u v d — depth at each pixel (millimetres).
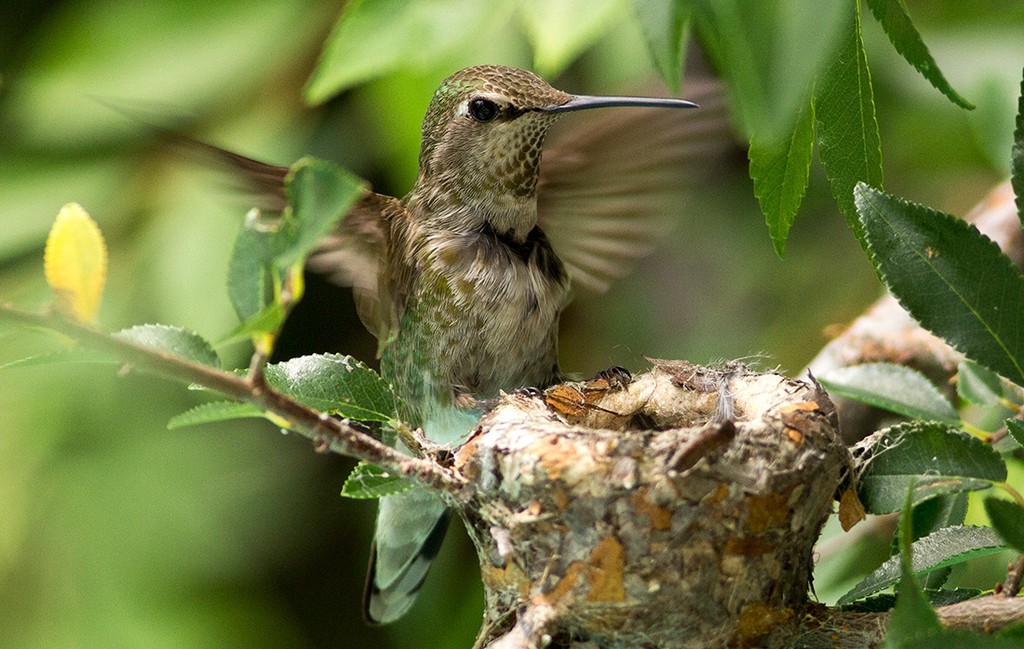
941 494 2057
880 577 2051
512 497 2055
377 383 2053
